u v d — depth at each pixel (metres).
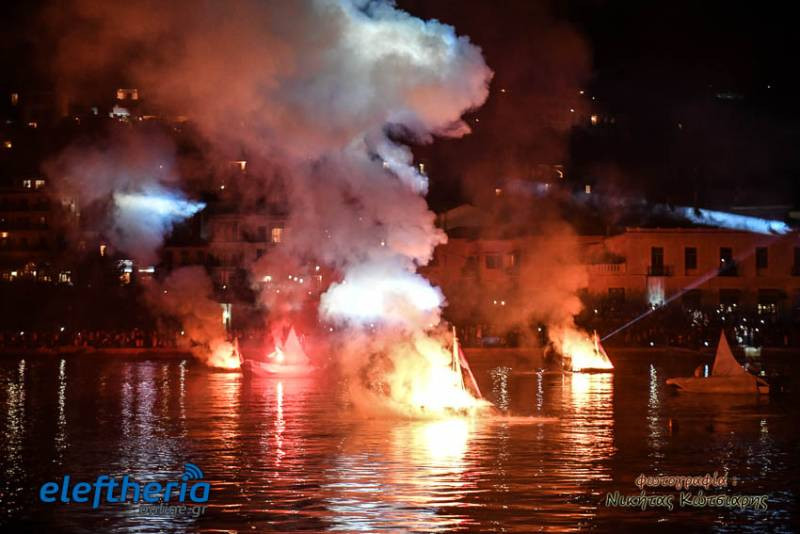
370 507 26.41
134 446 35.41
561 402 48.06
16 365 74.06
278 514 25.88
